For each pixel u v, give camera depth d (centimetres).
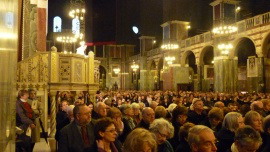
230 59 2447
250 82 2309
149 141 243
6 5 190
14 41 255
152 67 4112
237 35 2402
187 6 3597
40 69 1012
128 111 580
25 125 639
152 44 4169
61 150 399
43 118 991
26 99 700
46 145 852
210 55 3297
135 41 4819
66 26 4691
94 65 1253
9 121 212
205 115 648
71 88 1050
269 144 361
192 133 293
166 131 379
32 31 1328
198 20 3694
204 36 2791
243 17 3181
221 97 1636
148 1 4338
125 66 4747
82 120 419
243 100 1441
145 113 517
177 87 3164
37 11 1355
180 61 3212
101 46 4803
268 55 2216
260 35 2173
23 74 1005
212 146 285
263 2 3219
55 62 1019
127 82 4716
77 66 1089
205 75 2978
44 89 1002
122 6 4775
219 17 2405
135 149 240
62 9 4703
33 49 1325
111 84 4697
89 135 429
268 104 675
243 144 286
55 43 4228
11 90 229
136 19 4753
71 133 413
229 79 2438
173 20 3200
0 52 161
